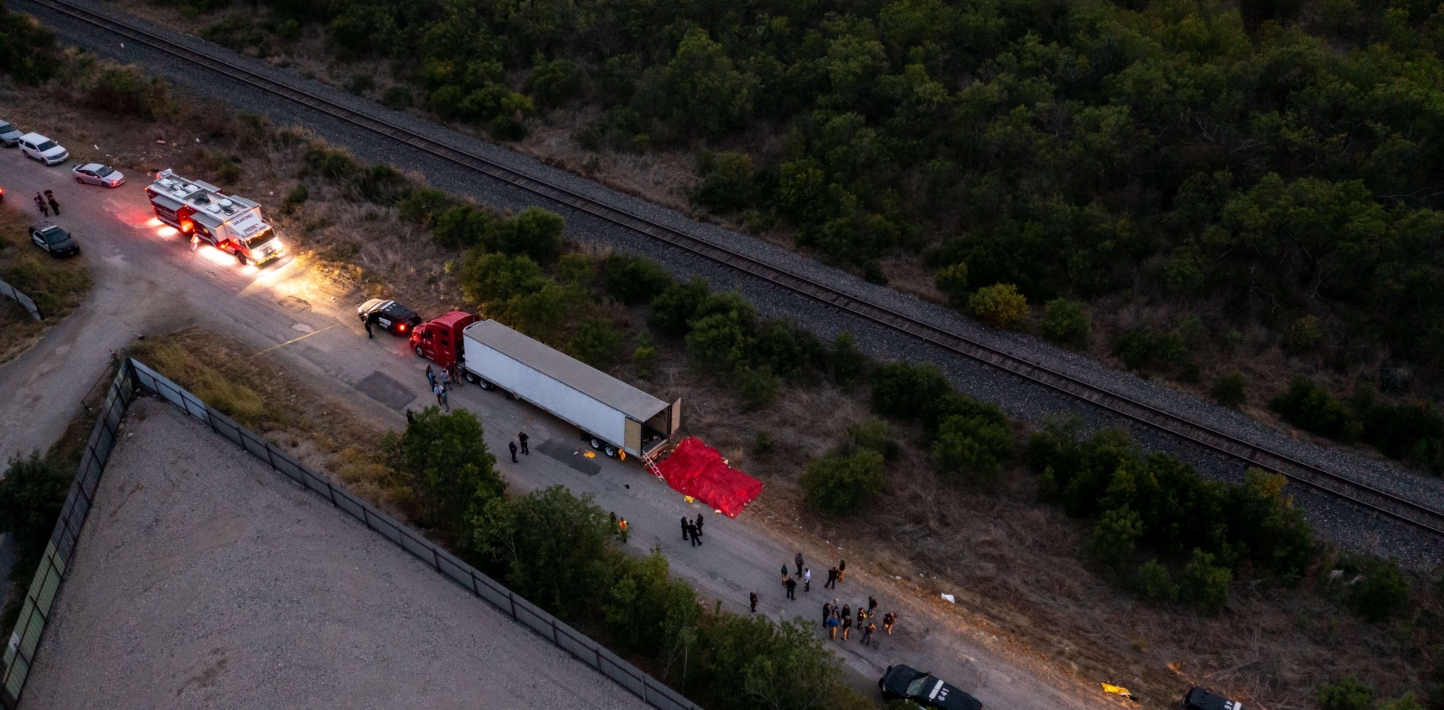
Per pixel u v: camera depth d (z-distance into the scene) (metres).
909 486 40.03
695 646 31.70
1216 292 49.81
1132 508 37.62
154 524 35.94
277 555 34.91
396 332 46.56
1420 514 39.06
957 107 57.88
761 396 42.97
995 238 51.47
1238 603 35.88
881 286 51.25
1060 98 58.78
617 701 30.83
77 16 68.62
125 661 31.41
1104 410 43.50
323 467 39.06
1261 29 62.53
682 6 68.06
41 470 35.38
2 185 54.91
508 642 32.47
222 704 30.23
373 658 31.64
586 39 67.69
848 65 60.16
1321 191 48.44
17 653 30.56
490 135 61.50
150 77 62.53
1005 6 64.94
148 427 40.06
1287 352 47.69
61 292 47.53
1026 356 46.69
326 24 69.62
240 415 40.84
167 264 50.47
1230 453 41.44
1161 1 65.00
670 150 61.69
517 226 50.38
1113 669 33.41
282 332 46.50
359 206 54.94
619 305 48.50
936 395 42.81
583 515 33.72
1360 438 43.41
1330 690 32.22
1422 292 46.34
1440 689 32.59
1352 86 52.91
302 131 59.12
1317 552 37.06
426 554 34.84
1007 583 36.31
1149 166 53.97
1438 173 50.78
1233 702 31.16
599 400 38.81
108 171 55.84
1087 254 50.84
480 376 43.22
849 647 33.50
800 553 35.97
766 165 58.56
